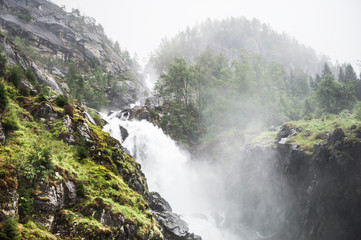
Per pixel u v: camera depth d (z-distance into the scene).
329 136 31.19
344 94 53.06
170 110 73.50
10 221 11.84
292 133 38.81
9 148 16.14
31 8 119.06
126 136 52.25
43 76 46.28
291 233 33.62
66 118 24.12
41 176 15.88
